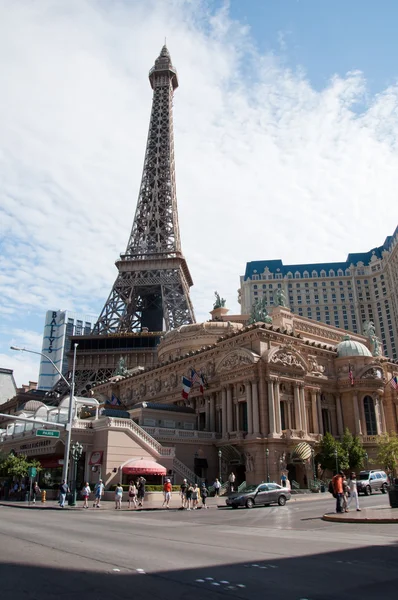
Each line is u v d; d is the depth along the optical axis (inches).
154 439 2667.3
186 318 5723.4
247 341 3083.2
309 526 1183.6
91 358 5492.1
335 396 3366.1
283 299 3767.2
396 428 3479.3
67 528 1172.5
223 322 4008.4
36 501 2399.1
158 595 518.0
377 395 3344.0
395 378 3371.1
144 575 611.8
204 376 3351.4
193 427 3309.5
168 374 3826.3
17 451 3132.4
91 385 5059.1
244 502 1855.3
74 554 763.4
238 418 2979.8
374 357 3553.2
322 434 3142.2
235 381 2999.5
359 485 2290.8
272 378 2886.3
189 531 1112.2
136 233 6707.7
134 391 4224.9
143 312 7017.7
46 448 2751.0
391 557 738.2
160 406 3292.3
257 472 2719.0
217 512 1720.0
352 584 570.9
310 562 699.4
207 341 3900.1
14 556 745.0
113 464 2442.2
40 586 555.8
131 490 2004.2
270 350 2935.5
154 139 7514.8
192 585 561.6
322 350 3368.6
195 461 2930.6
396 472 2974.9
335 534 1015.6
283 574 621.0
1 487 2839.6
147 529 1164.5
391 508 1504.7
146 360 5374.0
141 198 7017.7
